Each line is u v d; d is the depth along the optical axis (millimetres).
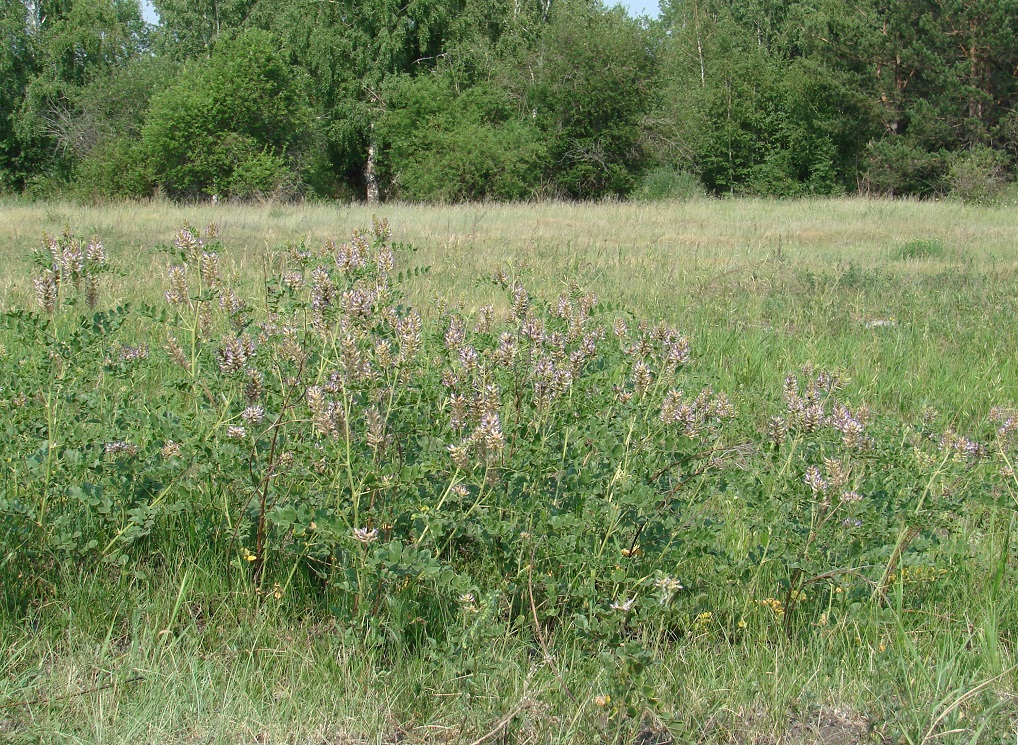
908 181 37906
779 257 13766
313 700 3020
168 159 32156
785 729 3031
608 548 3447
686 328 8758
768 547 3666
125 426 3949
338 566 3379
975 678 3232
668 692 3113
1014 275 12859
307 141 35406
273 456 3545
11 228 15906
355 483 3383
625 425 3744
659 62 36781
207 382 4184
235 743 2820
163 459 3641
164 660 3141
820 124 40531
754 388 6824
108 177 31859
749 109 43312
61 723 2852
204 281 4367
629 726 2943
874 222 20750
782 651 3393
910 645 3328
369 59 38219
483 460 3375
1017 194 31219
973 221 21250
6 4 41344
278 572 3623
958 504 3902
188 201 32094
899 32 38844
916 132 37812
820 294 10578
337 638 3289
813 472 3598
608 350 4434
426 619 3383
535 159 34656
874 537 3664
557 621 3418
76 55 42156
